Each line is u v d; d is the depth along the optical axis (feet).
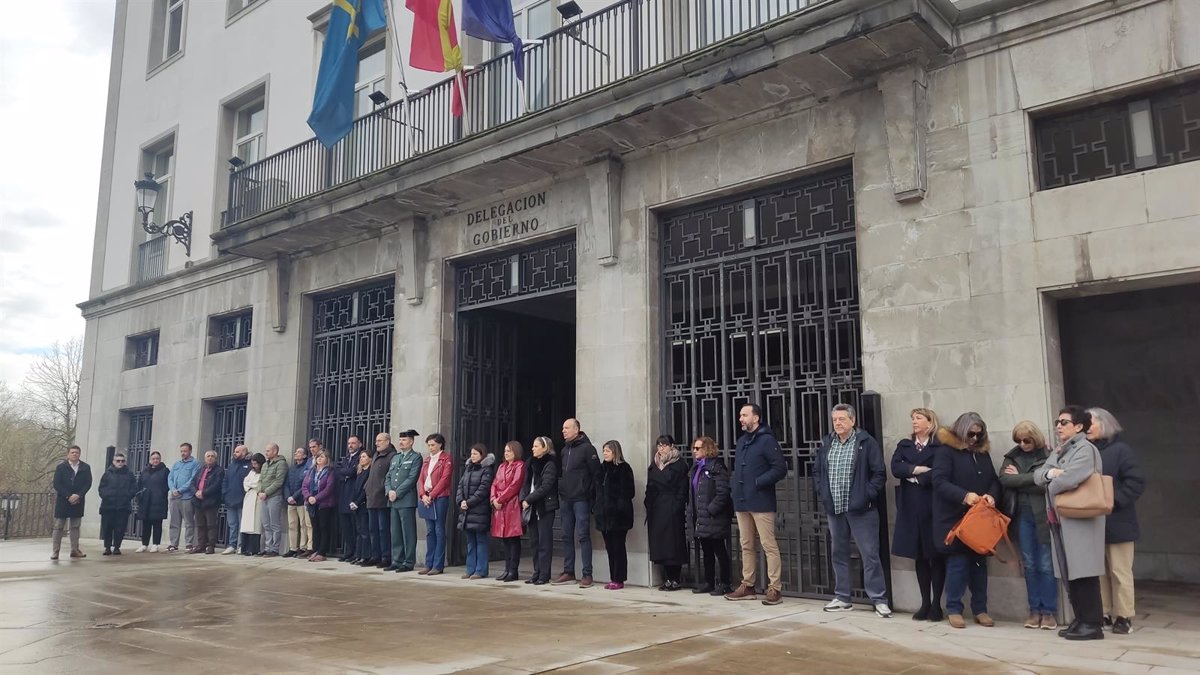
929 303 25.14
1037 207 23.67
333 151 44.91
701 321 31.30
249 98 54.29
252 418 48.08
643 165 32.78
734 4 31.68
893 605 24.56
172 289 55.83
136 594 29.22
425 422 38.93
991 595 23.09
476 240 38.40
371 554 38.14
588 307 33.65
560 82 35.96
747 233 30.32
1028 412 23.06
